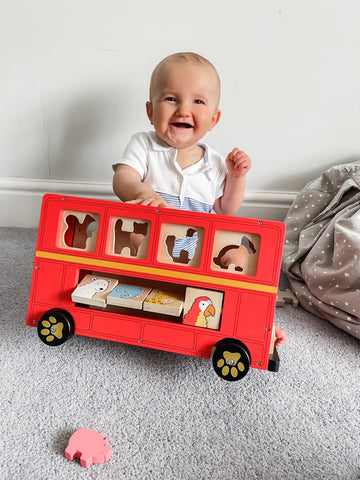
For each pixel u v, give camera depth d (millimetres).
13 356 705
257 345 649
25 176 1229
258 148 1220
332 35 1129
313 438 590
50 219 700
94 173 1223
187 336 670
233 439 577
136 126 1178
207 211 1016
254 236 647
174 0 1085
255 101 1177
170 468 522
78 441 537
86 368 694
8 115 1165
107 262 684
